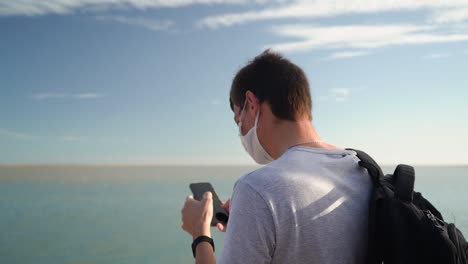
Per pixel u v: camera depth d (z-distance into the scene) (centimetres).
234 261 124
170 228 2552
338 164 144
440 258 127
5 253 1852
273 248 125
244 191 130
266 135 157
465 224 1722
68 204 3956
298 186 129
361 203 139
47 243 2088
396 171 142
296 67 158
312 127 157
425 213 132
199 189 177
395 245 128
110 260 1723
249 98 160
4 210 3531
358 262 135
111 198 4547
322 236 128
